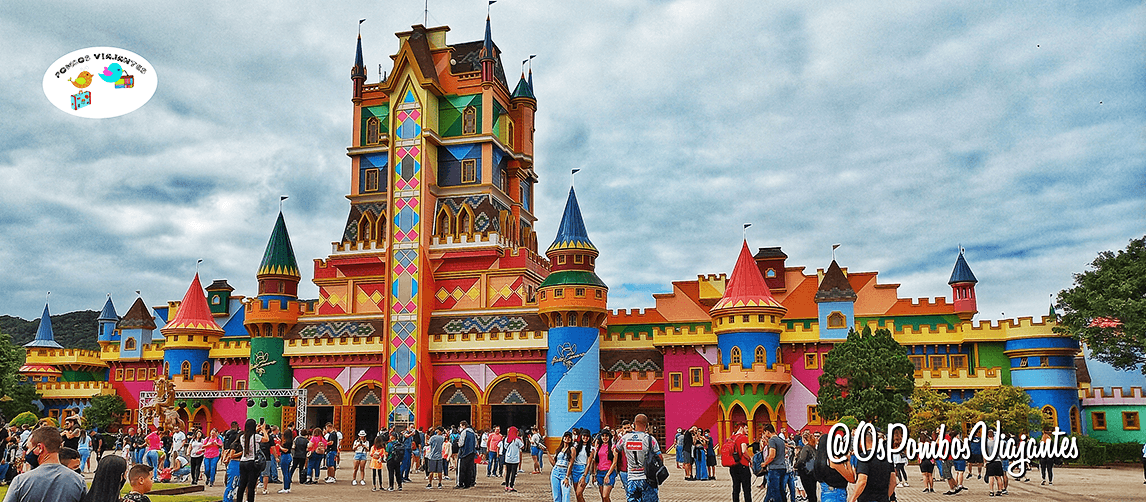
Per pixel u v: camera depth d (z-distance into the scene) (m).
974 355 70.56
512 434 37.03
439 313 78.12
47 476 10.84
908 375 62.16
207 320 85.12
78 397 93.06
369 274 80.81
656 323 81.06
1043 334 66.88
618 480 40.03
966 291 75.38
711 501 32.47
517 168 86.38
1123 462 60.22
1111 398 69.88
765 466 25.50
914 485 40.25
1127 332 53.91
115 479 12.13
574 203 76.06
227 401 83.00
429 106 81.00
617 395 73.75
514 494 35.09
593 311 71.44
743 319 69.19
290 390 74.44
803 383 69.94
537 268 81.44
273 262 81.88
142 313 94.00
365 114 85.25
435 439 38.78
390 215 79.38
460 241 78.38
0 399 88.62
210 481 36.59
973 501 32.72
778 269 81.94
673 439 71.06
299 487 37.41
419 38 84.62
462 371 75.62
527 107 89.69
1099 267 57.78
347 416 76.94
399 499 32.53
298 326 81.06
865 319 77.56
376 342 76.94
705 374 71.56
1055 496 34.53
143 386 91.62
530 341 73.25
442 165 82.31
